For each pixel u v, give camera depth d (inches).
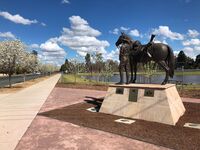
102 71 1280.8
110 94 329.1
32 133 224.8
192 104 402.9
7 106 396.2
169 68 312.0
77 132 226.7
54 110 353.4
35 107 384.8
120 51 332.8
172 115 261.0
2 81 1189.1
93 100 479.5
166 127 243.8
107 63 1314.0
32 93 625.9
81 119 284.4
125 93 311.1
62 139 204.8
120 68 332.5
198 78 1411.2
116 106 316.8
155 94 279.4
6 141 200.8
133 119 285.0
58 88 805.2
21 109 364.5
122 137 209.5
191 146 182.7
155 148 179.8
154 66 892.6
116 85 324.2
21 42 846.5
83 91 684.7
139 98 294.0
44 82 1193.4
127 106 304.5
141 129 235.1
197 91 609.0
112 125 252.4
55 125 255.9
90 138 207.2
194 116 299.1
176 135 213.2
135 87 300.5
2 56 767.7
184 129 235.0
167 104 266.5
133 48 335.6
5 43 786.8
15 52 781.3
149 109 281.0
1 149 181.2
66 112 334.6
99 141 198.5
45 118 294.0
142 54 326.3
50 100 480.7
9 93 627.2
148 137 207.0
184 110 334.6
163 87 274.1
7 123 267.9
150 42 309.7
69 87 839.1
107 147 183.3
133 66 355.9
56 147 184.2
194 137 206.4
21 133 225.1
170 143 190.5
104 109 329.1
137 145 187.5
